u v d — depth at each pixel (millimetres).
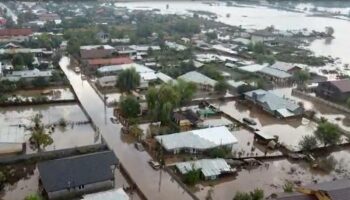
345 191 41156
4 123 68375
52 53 118500
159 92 73312
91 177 48750
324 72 119438
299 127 76000
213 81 93812
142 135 65688
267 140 65375
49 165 48594
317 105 90438
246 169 57594
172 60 118500
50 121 71062
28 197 43312
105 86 91875
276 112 80312
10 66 99125
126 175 53562
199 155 61062
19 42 127375
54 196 47000
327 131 65188
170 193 50750
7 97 81250
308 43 166625
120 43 137500
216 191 51688
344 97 90812
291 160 61250
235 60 121688
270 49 145750
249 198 46938
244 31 179500
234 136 67625
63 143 62438
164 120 70188
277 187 53156
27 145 61375
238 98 90500
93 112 76938
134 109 73312
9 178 51531
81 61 110750
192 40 151625
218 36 168875
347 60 138125
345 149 66875
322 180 55531
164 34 156250
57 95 86125
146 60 117500
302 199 41594
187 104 82000
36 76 91188
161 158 58094
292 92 97750
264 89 96312
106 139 64875
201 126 70875
